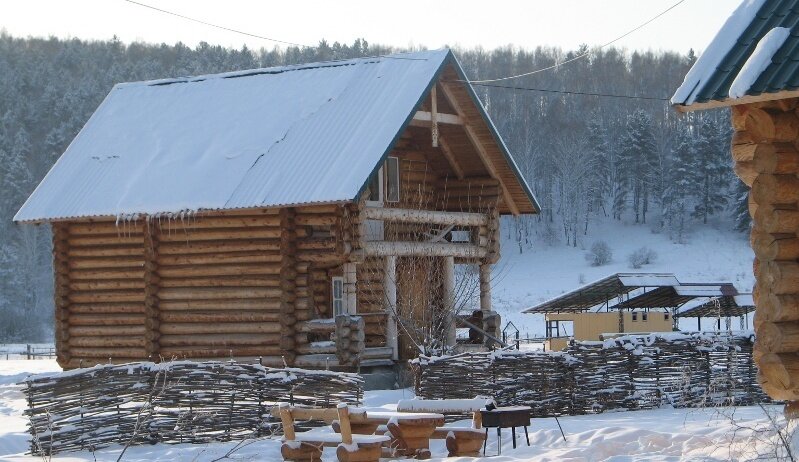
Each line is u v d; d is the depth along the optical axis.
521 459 14.77
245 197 28.05
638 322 45.22
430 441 17.45
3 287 83.75
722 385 21.41
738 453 13.12
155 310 29.42
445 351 27.78
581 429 17.70
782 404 20.73
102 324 30.48
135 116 33.12
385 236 29.98
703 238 100.62
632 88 130.25
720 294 45.25
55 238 30.92
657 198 111.00
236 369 18.11
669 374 21.70
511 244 104.75
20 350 58.25
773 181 12.80
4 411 24.31
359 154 27.47
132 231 29.97
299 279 28.09
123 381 17.62
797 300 12.79
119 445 17.48
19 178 93.69
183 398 17.83
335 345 27.56
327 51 132.38
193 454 16.19
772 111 12.86
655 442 15.23
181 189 29.17
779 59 12.41
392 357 28.28
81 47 130.62
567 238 104.31
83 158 32.03
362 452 14.55
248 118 30.91
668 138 117.44
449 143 31.23
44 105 109.56
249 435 17.70
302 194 27.22
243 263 28.62
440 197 32.19
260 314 28.42
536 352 20.88
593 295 46.00
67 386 17.27
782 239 12.81
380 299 28.78
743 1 13.54
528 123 120.69
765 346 12.81
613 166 116.25
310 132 29.19
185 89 33.50
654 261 96.25
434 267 30.50
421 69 29.12
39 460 16.45
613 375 21.36
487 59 137.12
